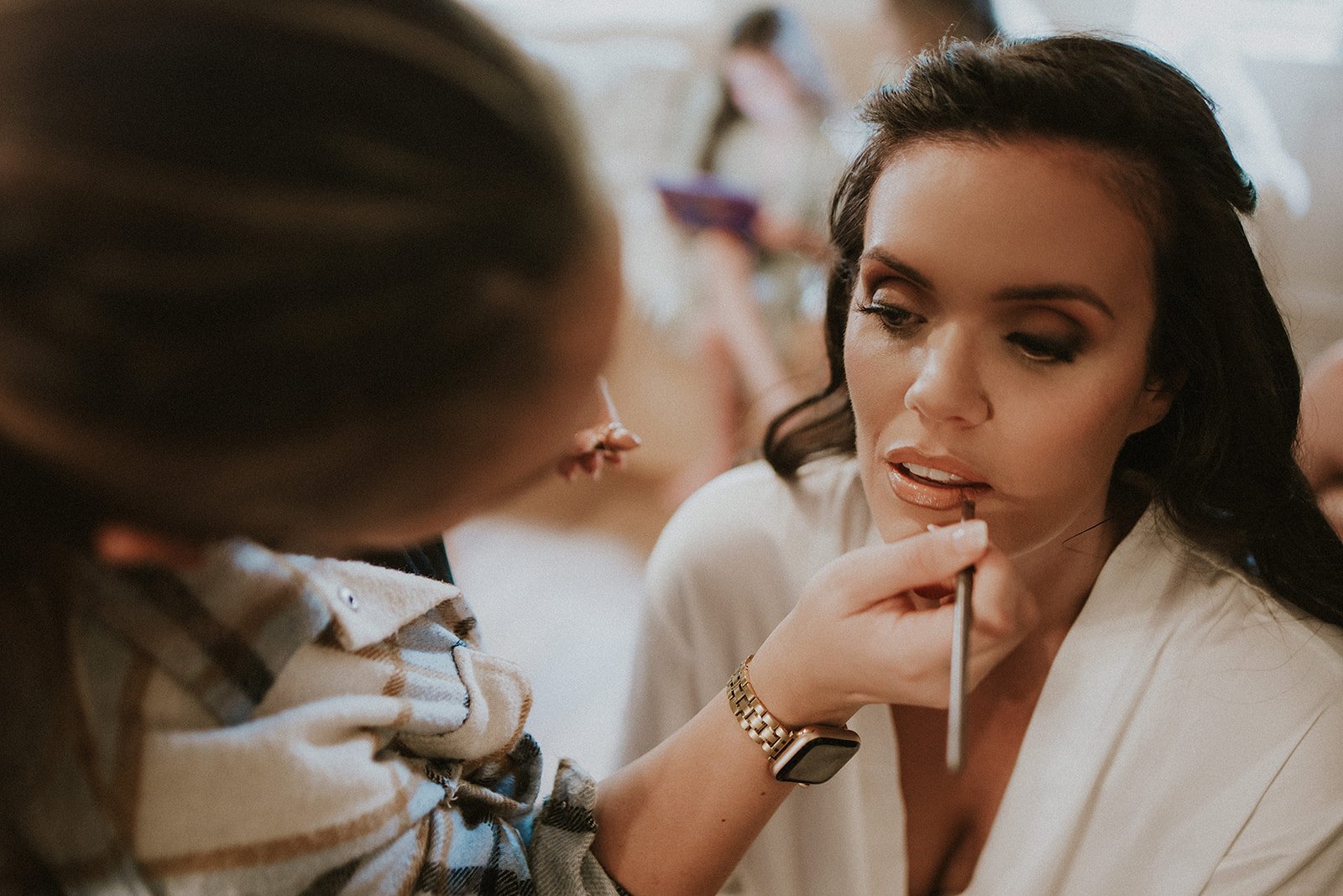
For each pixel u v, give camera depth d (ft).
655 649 2.49
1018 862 2.07
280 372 0.79
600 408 1.99
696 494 2.51
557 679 6.30
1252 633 1.95
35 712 1.06
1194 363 1.78
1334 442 4.08
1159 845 2.00
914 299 1.65
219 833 1.13
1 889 1.10
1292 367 1.89
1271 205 7.89
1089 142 1.52
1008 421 1.62
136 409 0.80
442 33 0.88
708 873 1.63
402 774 1.33
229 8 0.78
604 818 1.67
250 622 1.18
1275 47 8.81
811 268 7.39
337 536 0.99
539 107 0.90
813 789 2.27
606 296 0.96
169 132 0.76
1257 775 1.92
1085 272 1.54
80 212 0.75
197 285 0.76
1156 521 2.01
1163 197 1.58
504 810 1.60
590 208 0.93
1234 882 1.95
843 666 1.46
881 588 1.42
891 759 2.18
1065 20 8.93
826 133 7.54
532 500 8.39
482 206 0.83
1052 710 2.05
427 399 0.85
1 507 0.94
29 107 0.76
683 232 7.73
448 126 0.82
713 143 7.79
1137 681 1.99
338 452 0.85
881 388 1.71
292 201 0.77
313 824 1.18
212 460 0.83
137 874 1.11
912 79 1.67
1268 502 1.92
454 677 1.49
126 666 1.12
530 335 0.89
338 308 0.78
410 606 1.46
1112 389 1.63
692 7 9.55
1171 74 1.62
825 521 2.31
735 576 2.38
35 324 0.77
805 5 9.26
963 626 1.29
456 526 1.08
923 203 1.57
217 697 1.16
